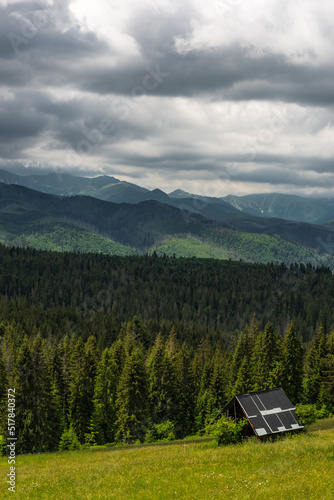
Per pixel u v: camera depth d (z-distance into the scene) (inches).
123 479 1315.2
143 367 3196.4
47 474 1504.7
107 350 4116.6
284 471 1244.5
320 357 3981.3
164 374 3649.1
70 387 3565.5
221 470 1326.3
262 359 4018.2
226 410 1972.2
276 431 1814.7
